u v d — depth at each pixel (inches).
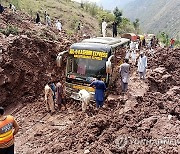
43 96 713.0
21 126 587.2
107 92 648.4
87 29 2058.3
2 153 348.5
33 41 781.3
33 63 747.4
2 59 693.3
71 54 650.2
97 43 673.0
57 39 1061.1
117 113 566.3
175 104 636.1
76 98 653.3
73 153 454.0
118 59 722.8
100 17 2353.6
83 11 2492.6
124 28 2396.7
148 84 776.9
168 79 830.5
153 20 7721.5
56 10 2156.7
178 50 1091.9
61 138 515.5
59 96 649.6
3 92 669.3
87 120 540.7
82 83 642.8
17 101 684.1
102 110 593.6
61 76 793.6
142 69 792.9
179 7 6929.1
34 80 725.9
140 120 534.9
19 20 1214.3
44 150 479.8
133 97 638.5
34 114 636.7
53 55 807.1
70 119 603.8
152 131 489.1
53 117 619.5
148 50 1141.1
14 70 698.2
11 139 352.8
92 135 486.9
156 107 604.4
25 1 2003.0
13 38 788.0
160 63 984.9
